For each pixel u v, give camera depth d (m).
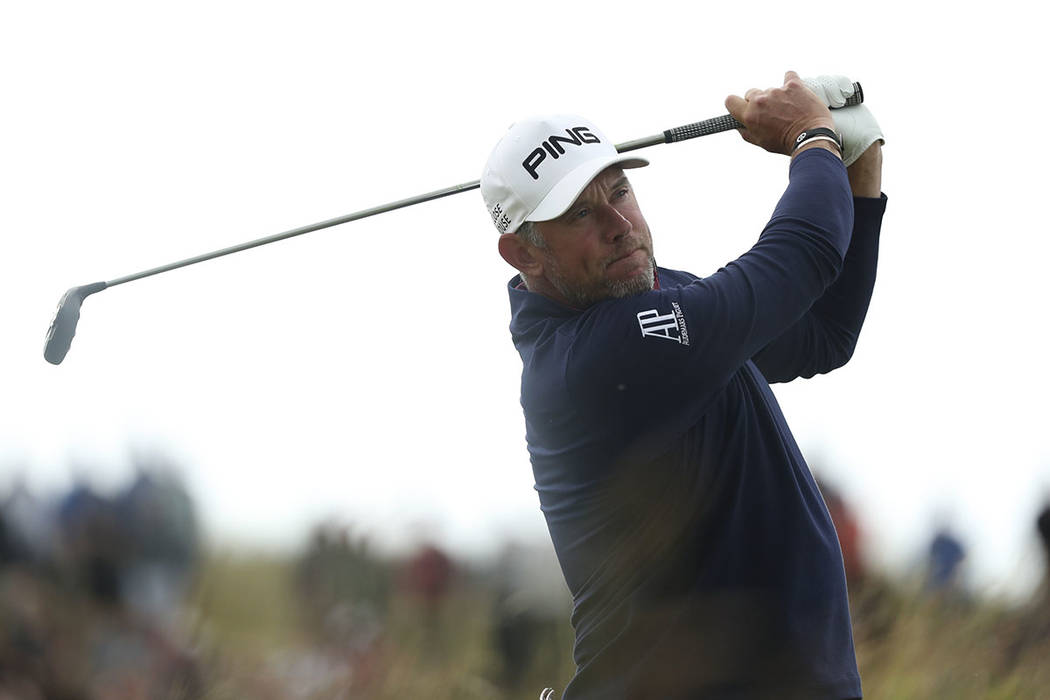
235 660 21.84
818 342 15.88
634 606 14.30
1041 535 24.38
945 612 23.92
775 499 14.09
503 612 25.25
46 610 19.42
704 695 13.92
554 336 14.48
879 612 23.86
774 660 13.80
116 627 19.97
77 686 19.38
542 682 25.02
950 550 25.20
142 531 20.75
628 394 13.92
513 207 14.55
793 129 14.69
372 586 24.91
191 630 21.06
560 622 25.36
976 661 23.16
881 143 15.52
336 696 23.36
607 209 14.35
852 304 15.87
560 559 15.05
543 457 14.87
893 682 23.00
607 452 14.24
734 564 13.98
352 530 24.98
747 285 13.73
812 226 13.91
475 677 24.72
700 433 14.11
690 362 13.71
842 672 13.87
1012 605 24.06
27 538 19.48
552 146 14.40
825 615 13.91
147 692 20.16
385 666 24.09
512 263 14.83
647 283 14.44
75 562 19.83
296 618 23.83
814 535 14.08
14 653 19.14
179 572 21.59
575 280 14.44
